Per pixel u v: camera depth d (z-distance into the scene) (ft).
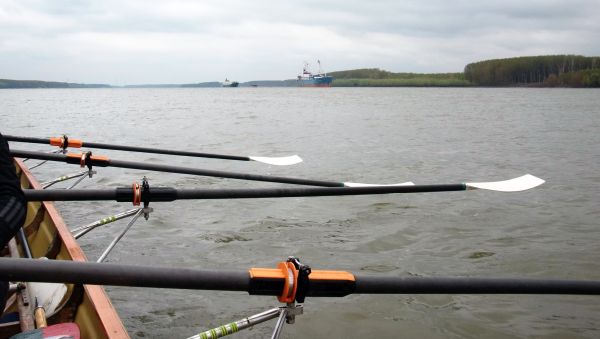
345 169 48.47
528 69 596.29
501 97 293.84
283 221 30.48
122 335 11.69
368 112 144.87
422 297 21.34
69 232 18.22
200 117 123.24
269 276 9.87
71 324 13.00
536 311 20.26
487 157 57.26
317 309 20.16
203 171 23.82
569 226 30.14
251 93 451.94
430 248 26.35
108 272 9.08
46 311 14.62
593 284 12.01
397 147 65.00
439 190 21.40
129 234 27.99
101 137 76.38
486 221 30.86
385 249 26.13
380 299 21.07
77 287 14.85
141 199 16.90
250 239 27.32
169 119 116.06
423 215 31.96
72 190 16.05
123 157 55.16
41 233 21.06
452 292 10.94
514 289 11.45
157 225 29.53
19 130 86.63
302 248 26.04
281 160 29.76
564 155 59.06
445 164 52.13
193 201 34.58
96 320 13.01
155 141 71.67
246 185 40.40
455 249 26.27
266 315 11.99
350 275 10.31
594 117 121.39
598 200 36.19
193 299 20.79
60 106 186.19
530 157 57.41
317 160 53.78
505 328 18.99
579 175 46.06
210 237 27.55
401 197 36.35
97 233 27.99
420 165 51.29
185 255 24.99
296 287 9.76
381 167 49.78
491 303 20.92
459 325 19.20
